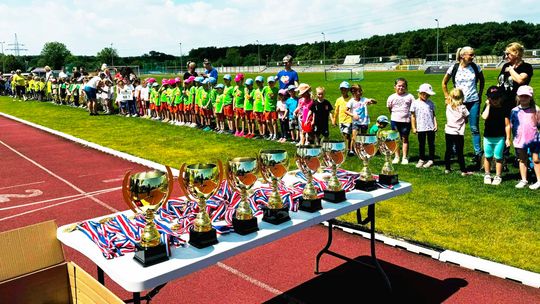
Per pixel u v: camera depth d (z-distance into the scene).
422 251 4.73
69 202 7.19
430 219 5.66
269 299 3.92
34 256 2.63
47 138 14.28
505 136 7.10
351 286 4.11
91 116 19.72
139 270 2.14
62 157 11.15
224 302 3.89
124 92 19.33
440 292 3.95
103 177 8.88
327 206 3.06
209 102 14.24
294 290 4.07
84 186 8.19
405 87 8.59
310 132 9.44
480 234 5.12
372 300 3.83
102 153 11.55
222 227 2.57
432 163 8.50
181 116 16.09
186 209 2.91
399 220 5.67
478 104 7.91
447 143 7.77
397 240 5.00
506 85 7.19
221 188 3.20
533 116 6.63
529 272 4.11
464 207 6.06
